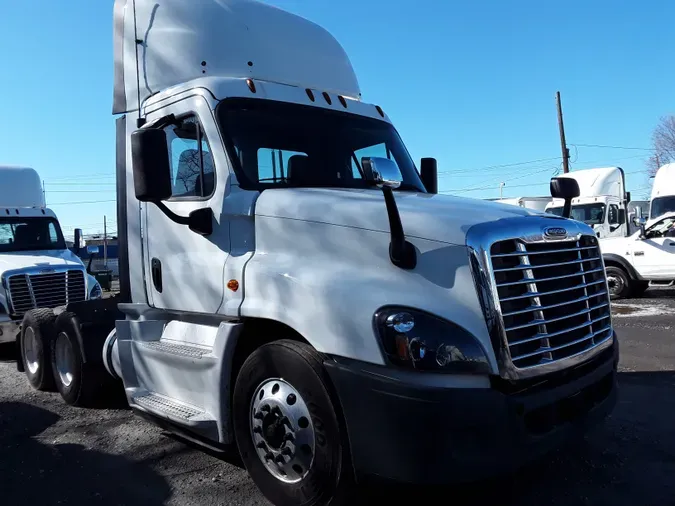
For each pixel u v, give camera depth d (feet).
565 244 12.07
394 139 17.30
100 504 12.67
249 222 13.15
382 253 11.24
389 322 10.17
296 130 15.05
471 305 10.41
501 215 11.49
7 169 40.32
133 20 16.96
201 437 13.98
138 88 16.58
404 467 9.91
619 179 63.05
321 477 10.94
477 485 12.92
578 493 12.60
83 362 19.24
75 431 17.60
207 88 14.32
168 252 15.05
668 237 44.73
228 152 13.73
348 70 19.04
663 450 14.78
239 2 17.20
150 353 15.26
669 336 29.96
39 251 37.88
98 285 36.63
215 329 13.66
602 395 13.04
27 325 23.48
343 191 13.50
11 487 13.61
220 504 12.54
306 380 11.08
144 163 12.76
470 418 9.82
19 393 22.70
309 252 12.14
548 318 11.27
